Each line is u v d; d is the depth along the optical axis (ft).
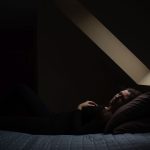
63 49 11.21
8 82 14.08
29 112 7.97
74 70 11.36
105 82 11.23
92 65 11.15
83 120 7.69
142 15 8.22
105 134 6.47
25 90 8.17
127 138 5.67
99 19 8.63
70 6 9.05
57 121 7.43
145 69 8.68
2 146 4.97
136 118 6.63
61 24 10.75
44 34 11.16
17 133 6.48
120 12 8.49
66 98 11.51
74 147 5.09
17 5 12.23
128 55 8.73
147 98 6.66
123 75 9.75
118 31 8.46
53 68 11.43
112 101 7.91
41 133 7.22
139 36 8.25
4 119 7.25
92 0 8.67
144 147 4.81
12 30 14.37
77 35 10.32
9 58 14.17
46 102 11.53
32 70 14.05
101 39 8.91
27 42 14.28
